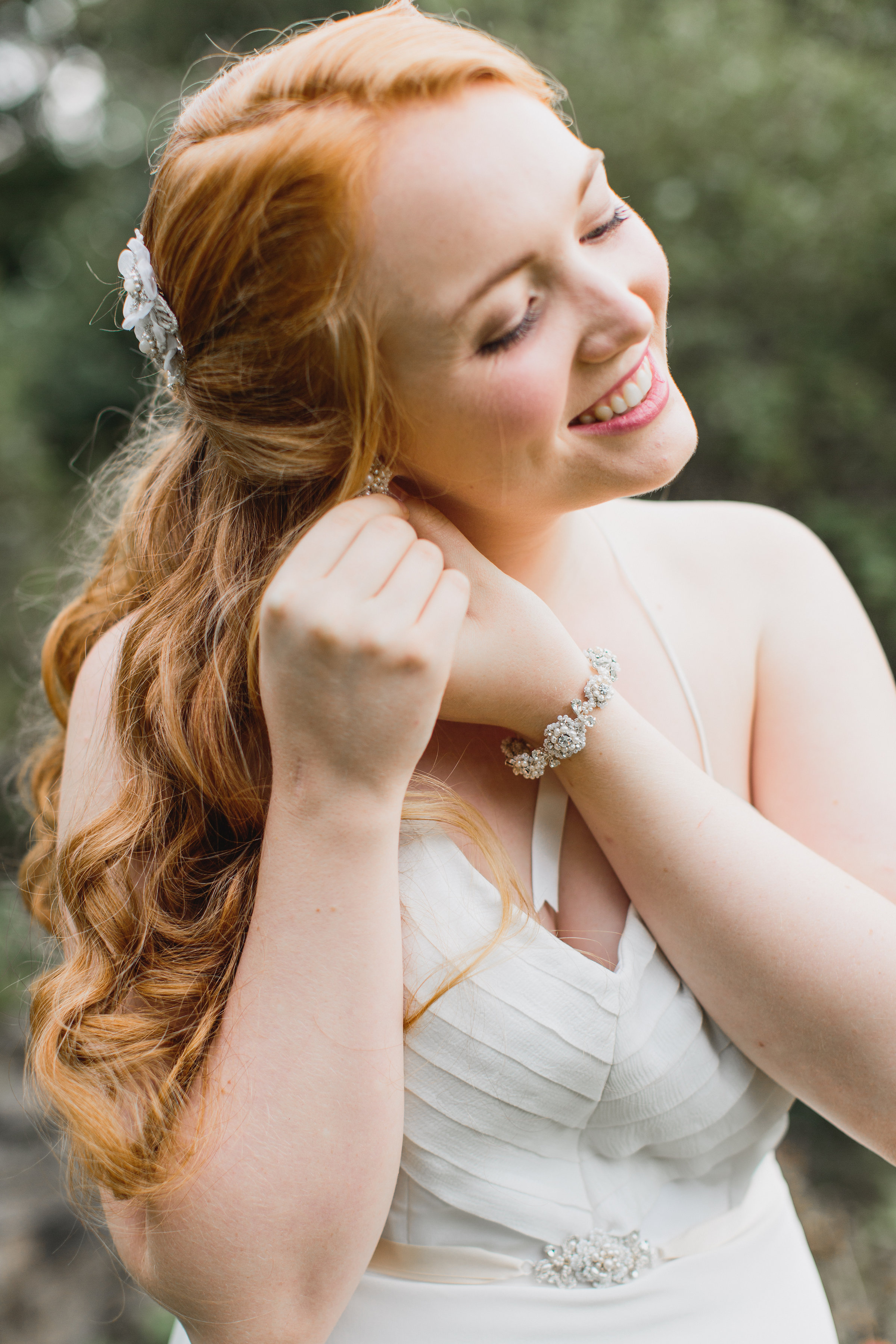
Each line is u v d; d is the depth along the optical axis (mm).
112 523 1785
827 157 6324
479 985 1198
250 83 1038
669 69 6535
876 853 1212
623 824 1156
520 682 1143
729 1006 1167
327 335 1009
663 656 1334
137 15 11133
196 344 1128
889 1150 1135
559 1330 1273
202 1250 1050
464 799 1285
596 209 1012
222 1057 1087
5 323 10156
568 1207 1278
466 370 982
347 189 938
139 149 10281
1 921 2643
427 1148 1242
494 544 1229
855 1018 1091
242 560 1277
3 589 6508
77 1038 1159
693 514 1465
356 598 1025
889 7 6621
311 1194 1045
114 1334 3369
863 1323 3076
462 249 931
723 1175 1359
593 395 1021
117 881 1248
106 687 1377
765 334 6383
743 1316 1344
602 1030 1201
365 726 1033
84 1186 1207
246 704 1280
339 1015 1062
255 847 1269
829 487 6246
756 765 1353
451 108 935
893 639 5684
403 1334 1287
